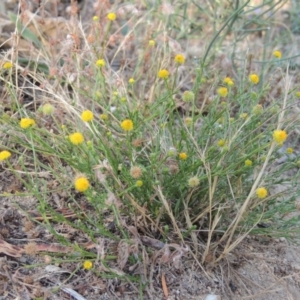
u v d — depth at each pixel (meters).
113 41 0.61
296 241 0.47
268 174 0.51
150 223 0.46
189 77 0.67
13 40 0.57
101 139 0.45
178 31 0.75
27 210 0.48
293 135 0.63
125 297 0.42
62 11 0.78
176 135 0.52
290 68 0.72
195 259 0.45
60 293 0.42
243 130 0.49
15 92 0.55
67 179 0.50
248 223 0.47
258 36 0.82
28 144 0.50
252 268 0.47
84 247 0.45
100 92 0.54
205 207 0.47
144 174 0.43
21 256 0.44
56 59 0.60
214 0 0.76
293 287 0.47
